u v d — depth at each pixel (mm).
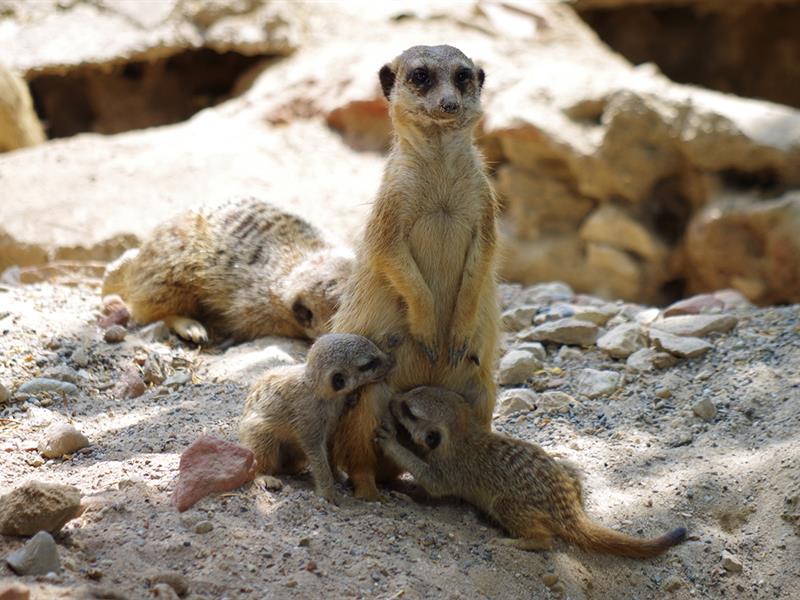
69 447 8273
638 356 10266
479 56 20188
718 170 17625
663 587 7383
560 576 7180
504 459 7590
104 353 10578
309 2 22969
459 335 8133
